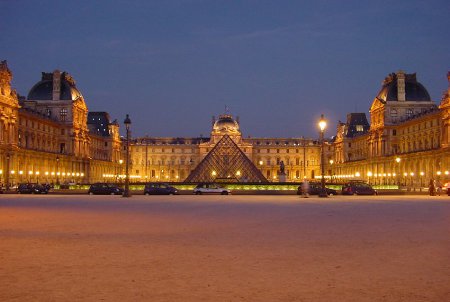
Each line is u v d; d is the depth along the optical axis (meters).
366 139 188.12
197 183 95.31
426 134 139.00
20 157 119.88
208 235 24.56
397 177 150.38
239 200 62.44
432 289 13.75
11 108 114.50
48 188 90.06
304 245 21.30
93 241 22.39
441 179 120.56
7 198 67.25
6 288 13.72
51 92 159.50
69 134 157.88
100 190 85.50
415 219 33.16
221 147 114.75
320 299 12.78
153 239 23.12
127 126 74.06
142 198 68.62
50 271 15.85
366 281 14.67
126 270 16.06
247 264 17.12
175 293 13.30
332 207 46.66
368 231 26.20
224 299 12.76
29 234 24.83
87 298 12.76
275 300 12.69
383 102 162.25
